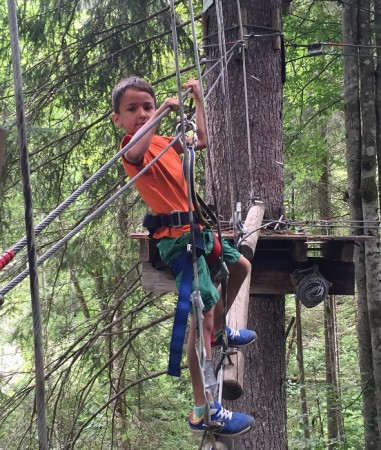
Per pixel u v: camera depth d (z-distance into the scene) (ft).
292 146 33.19
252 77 17.31
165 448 26.81
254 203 15.97
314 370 37.42
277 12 17.66
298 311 31.99
